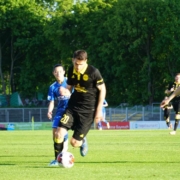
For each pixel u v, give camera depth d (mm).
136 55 169625
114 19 165625
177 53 160750
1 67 197125
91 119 28562
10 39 199000
